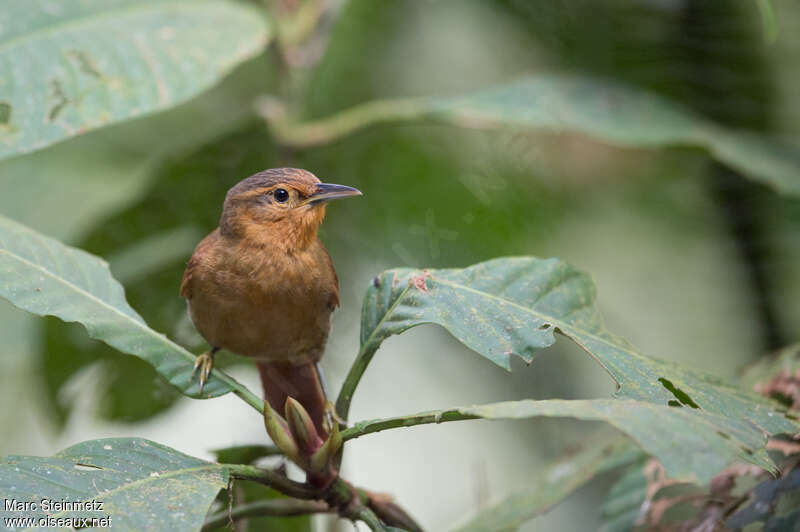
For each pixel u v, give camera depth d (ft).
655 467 20.30
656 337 34.68
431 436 35.19
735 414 14.48
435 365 34.96
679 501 19.13
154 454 14.99
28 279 17.01
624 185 36.29
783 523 16.75
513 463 33.86
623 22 31.96
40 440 30.55
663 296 34.99
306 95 31.71
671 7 31.32
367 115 27.50
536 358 34.09
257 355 22.24
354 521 16.89
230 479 15.16
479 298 16.08
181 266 29.12
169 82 21.38
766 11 21.35
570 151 35.04
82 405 29.78
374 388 34.19
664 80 32.35
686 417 12.15
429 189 32.24
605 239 35.68
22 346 28.14
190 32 22.77
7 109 19.74
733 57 31.60
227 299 21.24
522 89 28.30
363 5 31.45
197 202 29.60
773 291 33.71
